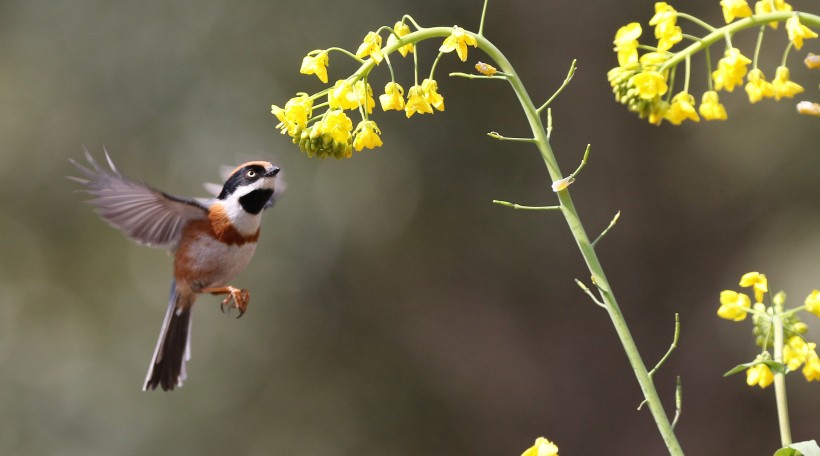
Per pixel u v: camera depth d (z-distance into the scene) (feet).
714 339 46.70
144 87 40.65
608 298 13.52
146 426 42.06
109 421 41.98
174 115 40.37
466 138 42.88
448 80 42.16
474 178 43.11
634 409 46.62
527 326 46.34
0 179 41.86
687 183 46.55
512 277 45.21
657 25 13.57
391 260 43.62
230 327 42.37
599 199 46.16
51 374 42.52
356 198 41.70
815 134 44.55
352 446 44.11
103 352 42.60
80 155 41.04
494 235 44.19
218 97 40.22
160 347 21.22
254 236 21.44
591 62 45.44
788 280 43.98
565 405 46.62
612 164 46.19
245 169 21.48
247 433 42.78
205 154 39.88
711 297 46.83
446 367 45.98
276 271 41.24
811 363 13.70
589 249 13.71
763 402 46.16
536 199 44.39
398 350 45.06
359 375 44.50
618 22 45.29
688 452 46.47
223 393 42.57
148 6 40.88
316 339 43.11
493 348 46.11
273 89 40.22
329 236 41.47
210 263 21.08
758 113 45.06
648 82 13.35
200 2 40.68
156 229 21.04
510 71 14.07
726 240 46.75
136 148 40.52
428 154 42.29
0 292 42.52
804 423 46.16
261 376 43.01
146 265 43.09
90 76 41.06
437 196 42.78
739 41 45.06
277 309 42.01
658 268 47.14
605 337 46.75
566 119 45.57
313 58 14.07
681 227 46.98
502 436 46.19
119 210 20.58
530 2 44.70
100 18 41.19
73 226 42.60
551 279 45.80
